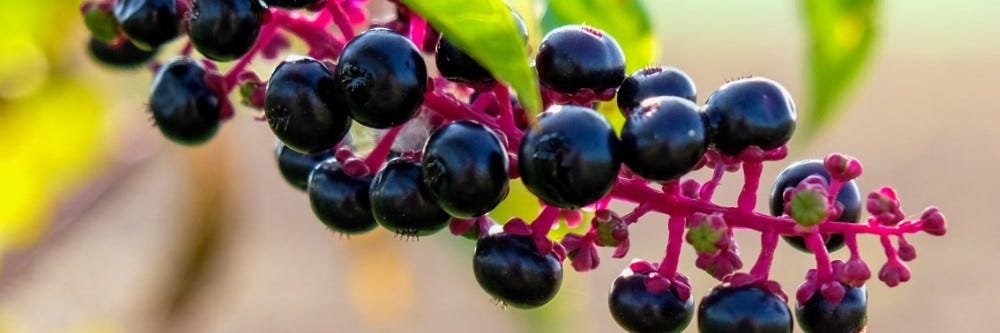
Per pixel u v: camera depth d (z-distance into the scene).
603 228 0.22
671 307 0.22
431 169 0.21
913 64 1.10
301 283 0.72
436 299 0.70
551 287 0.22
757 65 1.04
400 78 0.21
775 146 0.22
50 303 0.51
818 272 0.22
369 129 0.24
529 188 0.21
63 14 0.30
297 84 0.22
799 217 0.22
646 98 0.22
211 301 0.39
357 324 0.69
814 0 0.22
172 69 0.24
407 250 0.40
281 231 0.75
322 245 0.75
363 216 0.23
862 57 0.22
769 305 0.22
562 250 0.22
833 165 0.22
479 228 0.23
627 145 0.21
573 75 0.22
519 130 0.22
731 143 0.21
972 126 0.95
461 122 0.21
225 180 0.36
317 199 0.23
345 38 0.23
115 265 0.57
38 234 0.33
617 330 0.66
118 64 0.26
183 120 0.24
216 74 0.24
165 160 0.40
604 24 0.26
